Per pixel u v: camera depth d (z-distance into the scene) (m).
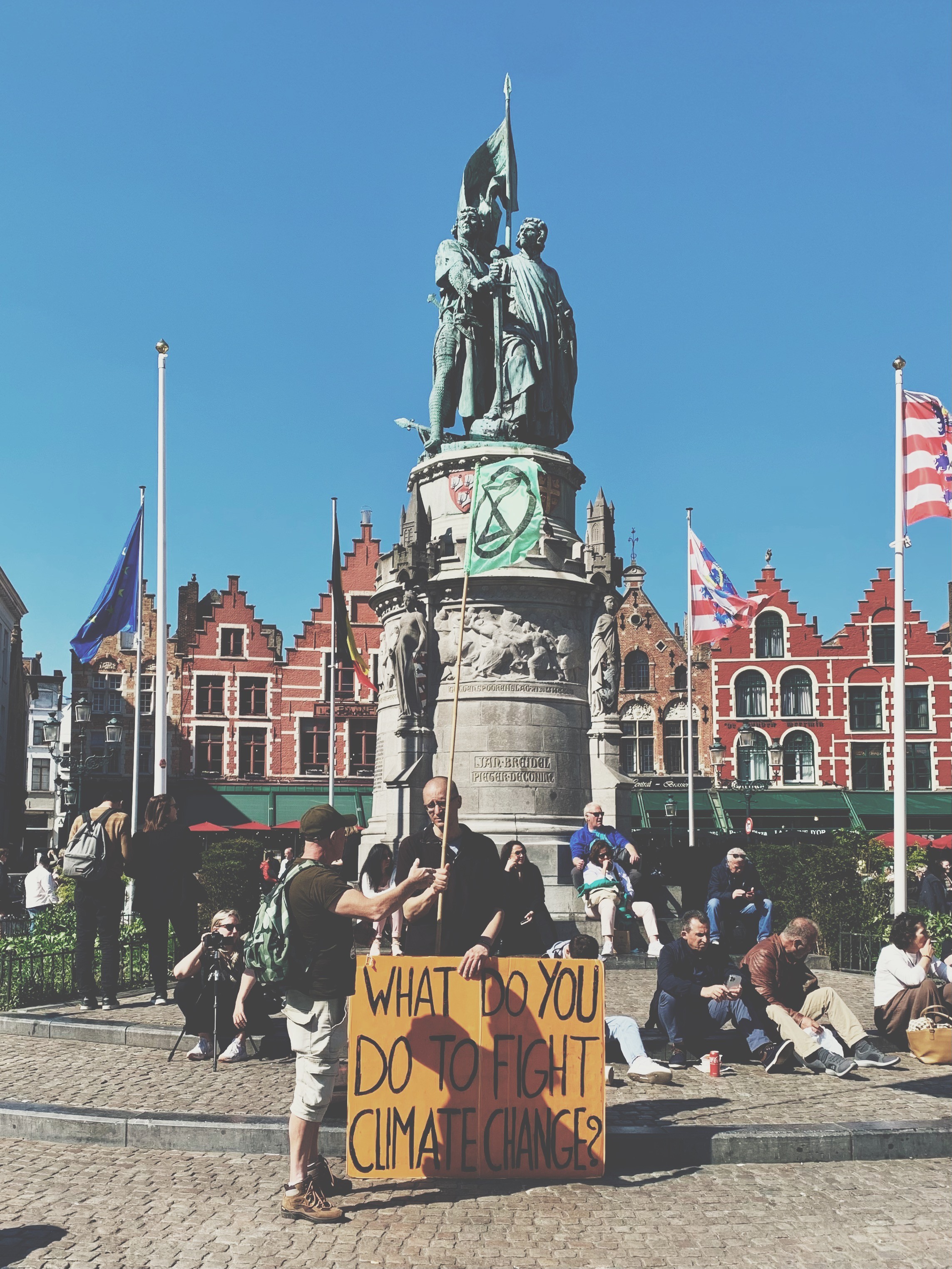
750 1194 5.82
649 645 46.84
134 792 31.45
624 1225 5.35
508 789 15.94
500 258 18.89
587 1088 6.11
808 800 43.69
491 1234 5.22
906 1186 5.97
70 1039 9.88
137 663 32.00
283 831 43.31
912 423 17.28
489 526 8.16
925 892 19.16
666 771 45.97
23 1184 5.90
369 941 13.67
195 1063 8.74
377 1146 5.94
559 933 14.67
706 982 8.89
